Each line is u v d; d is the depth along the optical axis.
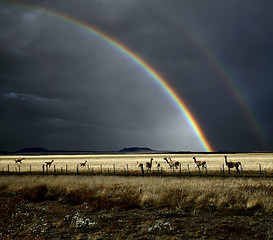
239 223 9.61
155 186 16.83
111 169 40.47
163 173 33.12
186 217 10.67
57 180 21.59
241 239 7.89
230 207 11.95
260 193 13.62
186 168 39.62
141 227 9.40
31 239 8.17
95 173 35.16
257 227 9.05
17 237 8.52
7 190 18.59
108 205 12.82
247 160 62.09
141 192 15.38
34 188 16.36
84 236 8.57
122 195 14.84
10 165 58.97
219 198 13.22
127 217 10.95
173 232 8.63
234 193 14.05
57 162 70.00
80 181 20.72
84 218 10.90
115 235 8.57
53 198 15.59
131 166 46.84
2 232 9.12
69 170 41.00
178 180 21.64
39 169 45.25
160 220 10.09
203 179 23.19
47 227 9.55
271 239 7.80
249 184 18.08
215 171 33.84
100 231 9.04
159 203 13.35
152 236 8.32
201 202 13.02
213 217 10.57
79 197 14.44
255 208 11.78
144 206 12.91
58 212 12.00
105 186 17.48
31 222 10.12
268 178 24.86
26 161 80.62
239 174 29.86
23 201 14.17
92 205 12.80
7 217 11.08
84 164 49.38
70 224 9.86
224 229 8.91
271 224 9.34
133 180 21.00
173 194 14.70
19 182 21.52
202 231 8.70
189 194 14.52
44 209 12.49
